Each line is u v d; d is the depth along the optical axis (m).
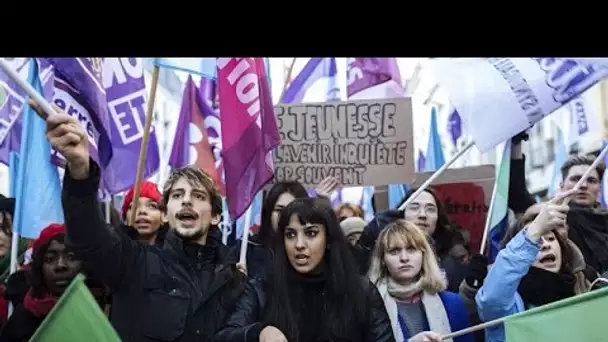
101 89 4.11
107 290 3.63
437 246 4.43
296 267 3.19
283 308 3.11
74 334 2.82
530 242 3.34
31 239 4.54
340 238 3.21
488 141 4.34
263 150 4.04
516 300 3.53
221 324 3.21
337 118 4.80
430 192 4.49
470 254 4.77
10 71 2.66
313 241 3.16
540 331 3.03
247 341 3.00
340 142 4.79
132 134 4.67
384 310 3.20
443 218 4.48
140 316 3.15
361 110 4.79
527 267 3.34
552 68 4.35
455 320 3.46
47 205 4.16
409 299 3.46
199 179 3.34
